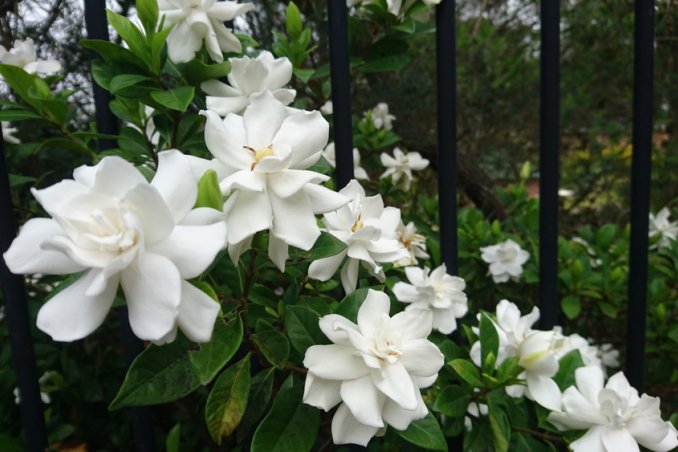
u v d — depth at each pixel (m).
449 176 0.53
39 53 0.77
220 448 0.60
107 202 0.26
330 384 0.34
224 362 0.32
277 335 0.38
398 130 1.09
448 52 0.51
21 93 0.50
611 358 0.91
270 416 0.37
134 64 0.45
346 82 0.48
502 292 0.90
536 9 1.58
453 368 0.48
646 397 0.43
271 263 0.40
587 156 1.67
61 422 0.69
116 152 0.48
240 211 0.31
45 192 0.26
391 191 0.90
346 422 0.34
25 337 0.47
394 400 0.32
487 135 1.45
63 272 0.27
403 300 0.55
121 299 0.32
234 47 0.48
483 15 1.58
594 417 0.44
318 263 0.40
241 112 0.46
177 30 0.45
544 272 0.55
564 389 0.49
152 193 0.25
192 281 0.29
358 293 0.39
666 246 0.90
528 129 1.55
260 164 0.30
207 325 0.27
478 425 0.49
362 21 0.64
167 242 0.26
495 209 1.24
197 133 0.50
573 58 1.54
